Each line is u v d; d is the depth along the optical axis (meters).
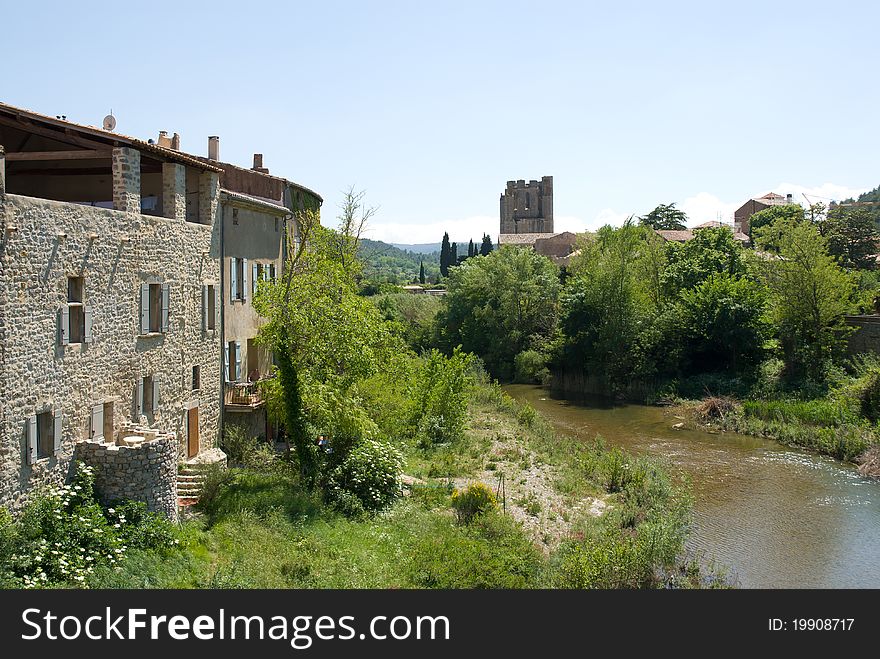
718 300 46.72
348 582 15.23
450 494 23.47
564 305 54.53
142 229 18.97
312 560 16.14
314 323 24.27
